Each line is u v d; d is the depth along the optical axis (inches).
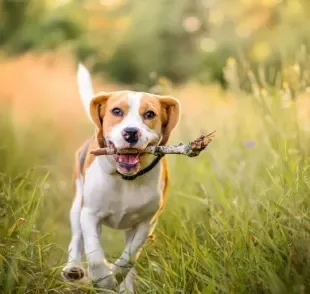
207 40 1007.6
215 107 422.9
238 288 187.9
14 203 250.2
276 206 212.7
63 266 221.1
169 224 259.1
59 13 1173.1
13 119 485.7
